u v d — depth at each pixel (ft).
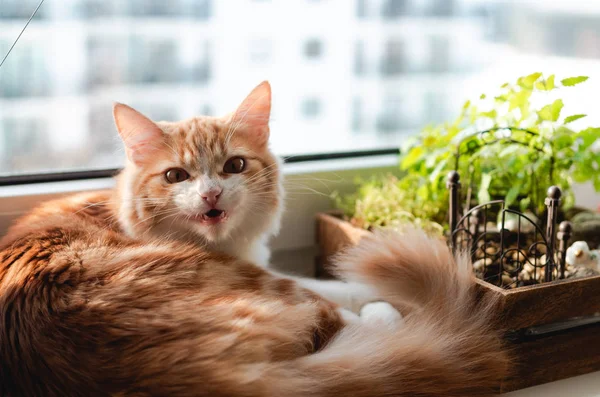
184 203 1.90
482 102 2.51
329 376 1.63
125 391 1.54
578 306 1.87
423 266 1.96
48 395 1.57
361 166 2.55
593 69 2.70
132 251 1.83
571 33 2.76
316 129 2.64
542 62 2.80
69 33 2.29
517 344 1.86
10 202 2.18
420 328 1.80
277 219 2.09
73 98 2.33
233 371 1.55
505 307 1.81
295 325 1.71
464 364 1.75
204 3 2.41
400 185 2.39
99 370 1.56
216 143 1.96
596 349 1.93
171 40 2.40
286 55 2.55
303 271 2.52
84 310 1.64
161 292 1.70
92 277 1.73
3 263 1.80
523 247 2.14
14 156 2.29
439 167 2.19
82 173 2.34
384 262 1.98
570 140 2.13
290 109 2.59
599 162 2.17
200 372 1.54
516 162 2.17
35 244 1.84
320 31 2.58
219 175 1.95
